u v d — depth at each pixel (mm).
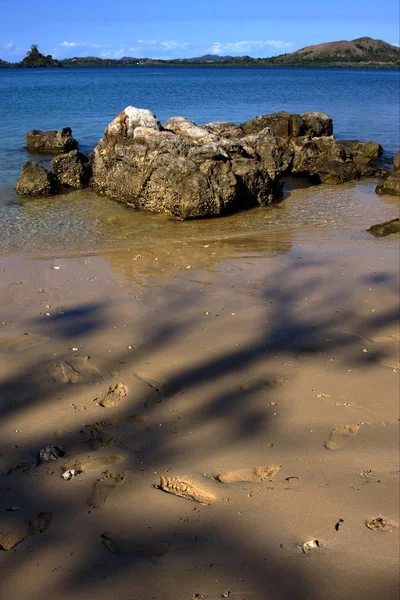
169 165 12891
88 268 8867
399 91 65938
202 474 4113
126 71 176000
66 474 4051
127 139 15094
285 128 20641
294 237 10898
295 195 15383
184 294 7734
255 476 4098
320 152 19328
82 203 14016
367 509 3746
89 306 7262
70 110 35312
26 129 26625
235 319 6906
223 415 4883
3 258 9391
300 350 6125
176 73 149125
